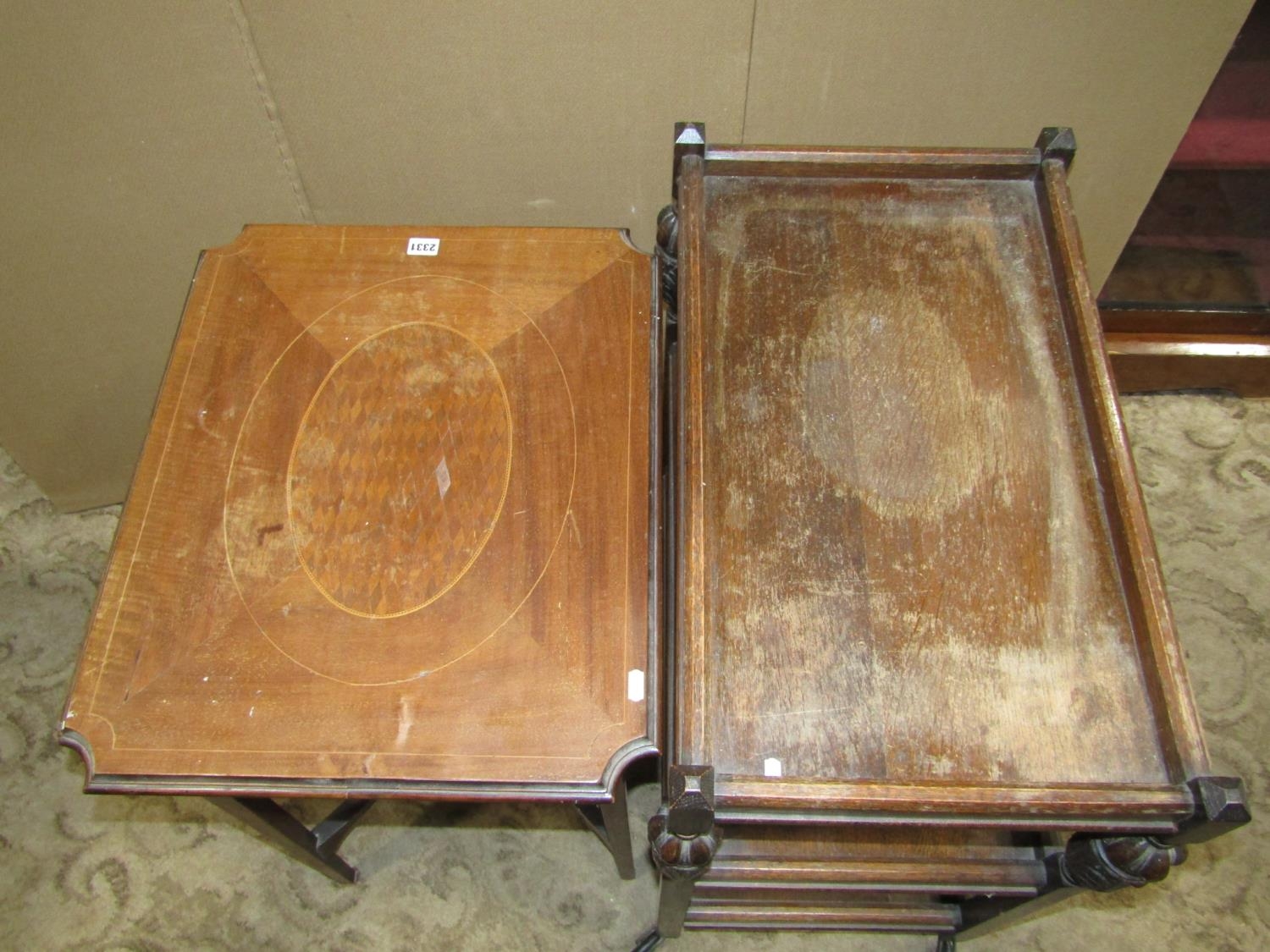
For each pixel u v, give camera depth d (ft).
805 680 2.36
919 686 2.35
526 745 2.40
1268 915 3.70
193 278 3.12
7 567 4.60
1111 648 2.40
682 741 2.20
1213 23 3.20
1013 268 2.94
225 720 2.46
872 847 2.93
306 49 3.21
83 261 3.62
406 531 2.69
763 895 3.22
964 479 2.62
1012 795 2.13
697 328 2.71
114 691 2.50
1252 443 4.83
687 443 2.55
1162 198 4.53
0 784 4.07
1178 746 2.21
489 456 2.78
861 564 2.50
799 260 2.95
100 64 3.08
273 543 2.70
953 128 3.62
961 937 3.56
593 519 2.67
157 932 3.77
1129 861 2.32
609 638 2.51
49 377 4.00
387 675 2.49
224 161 3.51
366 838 3.96
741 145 3.02
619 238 3.11
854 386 2.76
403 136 3.56
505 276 3.05
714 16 3.17
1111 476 2.54
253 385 2.92
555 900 3.84
